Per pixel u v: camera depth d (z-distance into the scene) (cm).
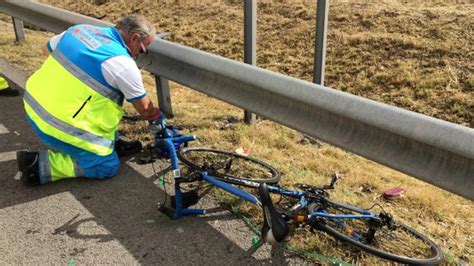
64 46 351
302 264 278
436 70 709
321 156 435
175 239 301
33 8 652
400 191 365
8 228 311
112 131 365
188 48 421
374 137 282
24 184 359
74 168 357
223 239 300
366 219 288
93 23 533
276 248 290
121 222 318
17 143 427
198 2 1216
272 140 451
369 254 282
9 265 279
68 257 285
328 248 286
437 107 646
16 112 495
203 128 468
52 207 334
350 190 372
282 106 344
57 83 346
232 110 557
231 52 947
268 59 865
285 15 1008
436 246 281
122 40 353
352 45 820
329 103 299
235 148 423
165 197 340
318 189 314
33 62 658
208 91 404
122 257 285
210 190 351
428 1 971
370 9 928
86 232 307
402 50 774
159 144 342
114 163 371
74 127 346
